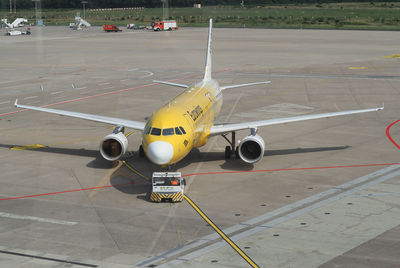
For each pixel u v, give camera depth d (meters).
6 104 54.78
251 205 26.36
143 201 27.11
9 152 36.53
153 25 165.50
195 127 30.88
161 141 28.00
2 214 25.14
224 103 54.72
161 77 74.62
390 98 56.09
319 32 152.38
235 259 20.34
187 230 23.23
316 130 42.66
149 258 20.45
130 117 48.22
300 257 20.42
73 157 35.44
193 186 29.50
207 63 43.22
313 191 28.34
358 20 193.62
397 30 153.75
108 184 29.88
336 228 23.20
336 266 19.64
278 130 42.78
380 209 25.45
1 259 20.31
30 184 29.67
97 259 20.34
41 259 20.33
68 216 24.92
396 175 30.98
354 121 45.72
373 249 21.02
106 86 66.94
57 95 60.41
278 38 135.25
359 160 34.19
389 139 39.50
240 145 31.47
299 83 67.25
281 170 32.28
